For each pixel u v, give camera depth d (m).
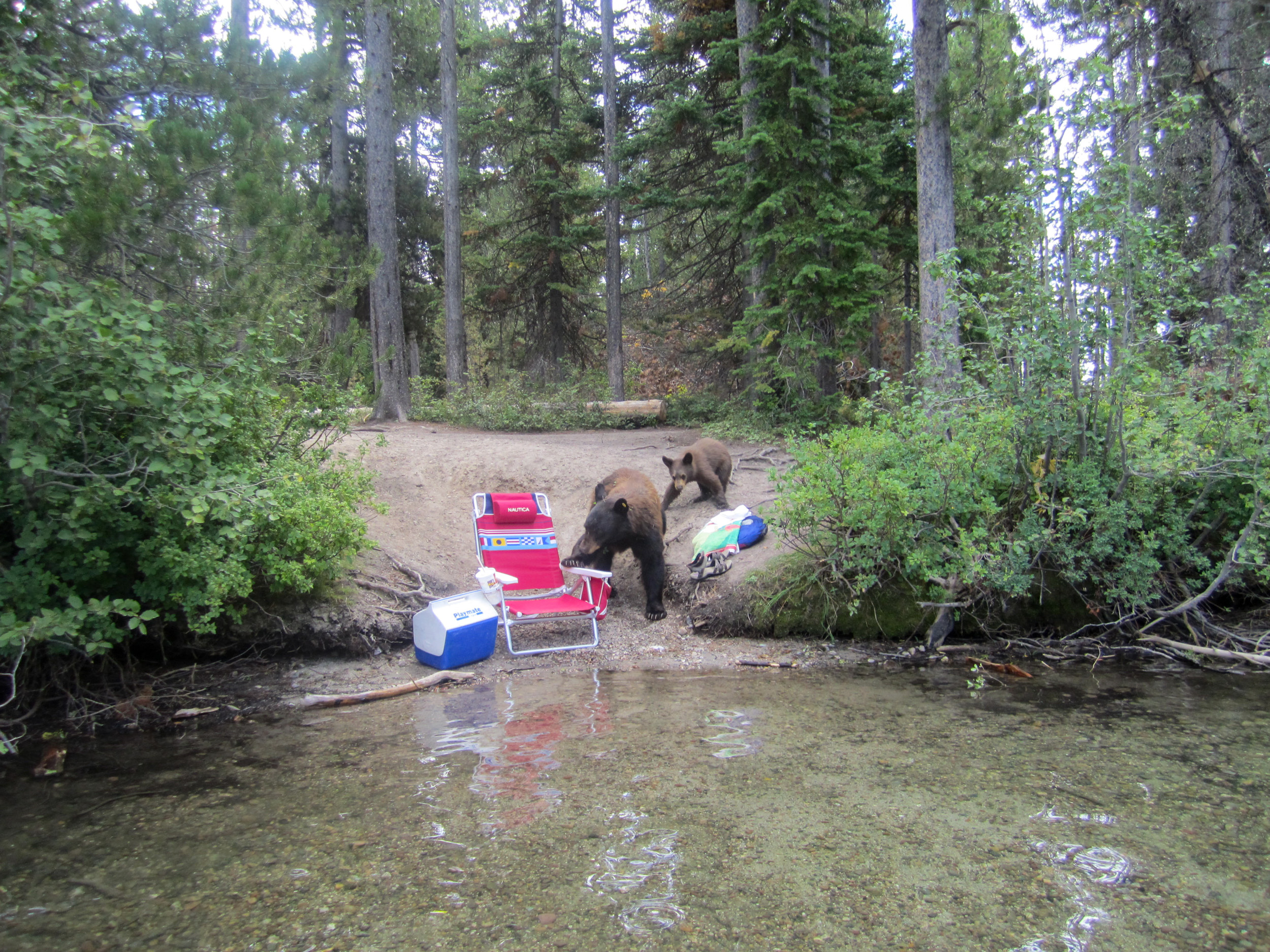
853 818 3.35
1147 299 5.97
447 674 5.80
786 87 11.90
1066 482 6.25
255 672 5.88
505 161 21.69
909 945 2.47
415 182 20.59
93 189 4.94
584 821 3.36
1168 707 4.87
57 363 4.41
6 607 4.80
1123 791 3.61
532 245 18.98
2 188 3.95
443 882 2.89
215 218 5.79
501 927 2.60
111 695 5.36
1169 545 6.27
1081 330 5.95
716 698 5.16
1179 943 2.47
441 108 20.12
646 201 16.20
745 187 12.58
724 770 3.90
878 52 14.16
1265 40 12.98
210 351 5.62
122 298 4.85
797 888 2.81
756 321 12.33
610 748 4.24
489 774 3.92
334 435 7.93
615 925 2.60
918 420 6.40
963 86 9.77
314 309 7.27
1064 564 6.41
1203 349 6.08
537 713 4.91
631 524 6.92
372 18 14.30
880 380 7.42
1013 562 5.93
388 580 6.93
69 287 4.46
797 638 6.62
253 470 5.72
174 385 4.68
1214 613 6.61
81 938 2.60
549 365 20.33
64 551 5.03
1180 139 13.02
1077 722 4.59
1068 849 3.08
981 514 6.34
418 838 3.24
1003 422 6.17
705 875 2.91
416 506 8.72
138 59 6.07
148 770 4.16
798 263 11.84
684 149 17.39
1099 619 6.46
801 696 5.18
